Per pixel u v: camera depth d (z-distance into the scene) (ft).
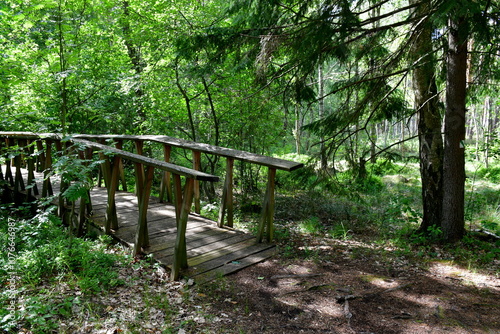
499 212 24.61
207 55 19.60
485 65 15.39
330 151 17.65
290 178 18.56
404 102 17.99
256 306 9.99
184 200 11.40
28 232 13.62
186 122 28.71
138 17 23.85
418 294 10.89
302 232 18.49
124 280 11.14
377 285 11.45
